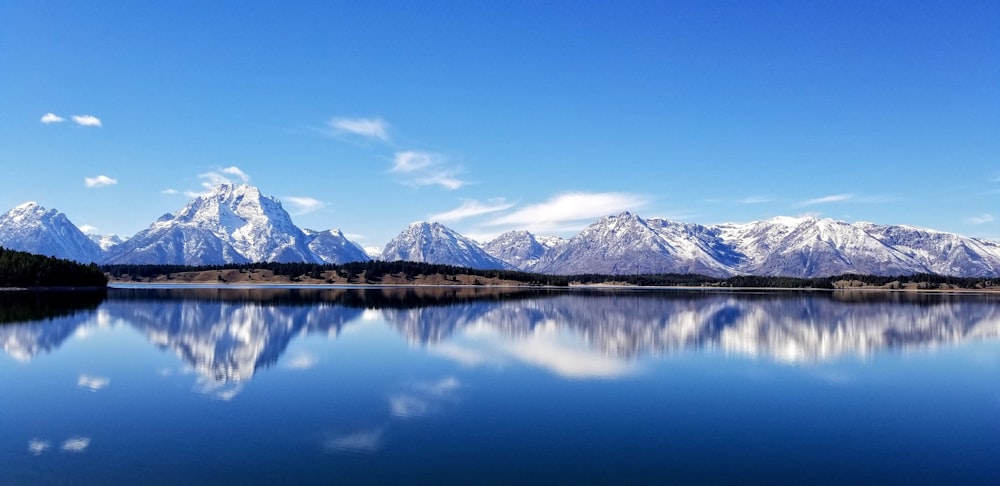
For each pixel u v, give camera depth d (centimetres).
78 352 7994
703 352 8644
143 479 3434
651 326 12538
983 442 4316
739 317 15425
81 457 3791
